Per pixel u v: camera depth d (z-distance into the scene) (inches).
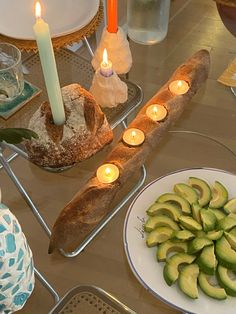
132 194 23.4
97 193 20.5
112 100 23.6
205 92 27.4
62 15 25.3
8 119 22.9
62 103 20.9
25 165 24.6
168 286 19.6
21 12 25.4
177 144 25.4
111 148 23.3
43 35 18.8
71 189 23.6
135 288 21.1
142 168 24.2
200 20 31.1
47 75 19.8
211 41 30.0
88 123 21.6
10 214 16.3
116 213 22.8
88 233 22.2
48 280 21.5
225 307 19.1
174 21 31.0
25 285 17.0
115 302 20.6
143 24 28.5
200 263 19.5
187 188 21.7
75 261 21.8
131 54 27.9
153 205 21.1
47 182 23.9
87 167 23.5
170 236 20.4
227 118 26.5
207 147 25.4
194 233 20.2
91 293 20.8
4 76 23.2
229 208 21.0
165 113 23.2
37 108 23.6
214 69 28.4
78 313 20.5
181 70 25.1
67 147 21.3
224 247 19.6
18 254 16.0
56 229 20.3
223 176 22.4
